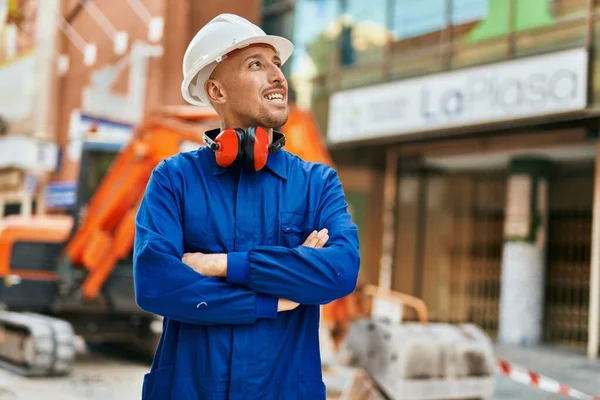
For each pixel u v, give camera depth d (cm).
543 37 980
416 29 1138
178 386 163
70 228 783
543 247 1137
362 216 1370
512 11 1017
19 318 703
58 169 1404
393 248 1257
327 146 1227
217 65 180
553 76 922
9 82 1491
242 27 179
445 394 462
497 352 980
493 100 984
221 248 170
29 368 659
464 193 1277
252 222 172
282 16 1341
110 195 699
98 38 1381
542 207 1134
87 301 736
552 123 946
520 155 1140
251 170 173
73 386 623
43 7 1423
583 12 931
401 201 1263
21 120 1447
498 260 1240
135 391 614
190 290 158
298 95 1284
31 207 1404
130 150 687
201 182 174
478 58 1057
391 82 1122
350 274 168
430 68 1112
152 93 1311
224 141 168
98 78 1364
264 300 162
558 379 751
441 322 527
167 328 172
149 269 161
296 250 164
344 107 1198
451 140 1138
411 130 1089
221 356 162
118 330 777
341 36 1233
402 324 485
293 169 181
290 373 167
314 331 174
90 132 793
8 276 751
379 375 463
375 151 1273
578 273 1121
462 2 1086
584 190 1115
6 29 1484
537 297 1128
